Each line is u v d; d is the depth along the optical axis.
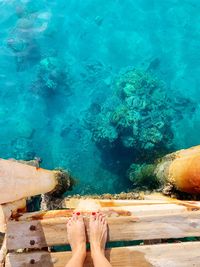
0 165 0.98
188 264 1.12
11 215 1.15
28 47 2.61
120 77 2.43
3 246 1.26
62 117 2.45
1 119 2.44
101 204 1.26
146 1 2.71
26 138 2.38
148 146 2.18
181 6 2.66
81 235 1.14
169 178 1.67
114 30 2.66
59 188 1.79
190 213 1.14
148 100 2.23
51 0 2.74
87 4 2.72
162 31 2.64
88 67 2.55
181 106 2.40
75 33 2.67
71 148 2.37
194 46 2.57
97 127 2.31
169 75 2.53
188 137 2.33
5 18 2.69
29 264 1.12
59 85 2.49
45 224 1.14
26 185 1.15
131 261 1.13
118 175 2.28
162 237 1.14
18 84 2.53
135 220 1.14
